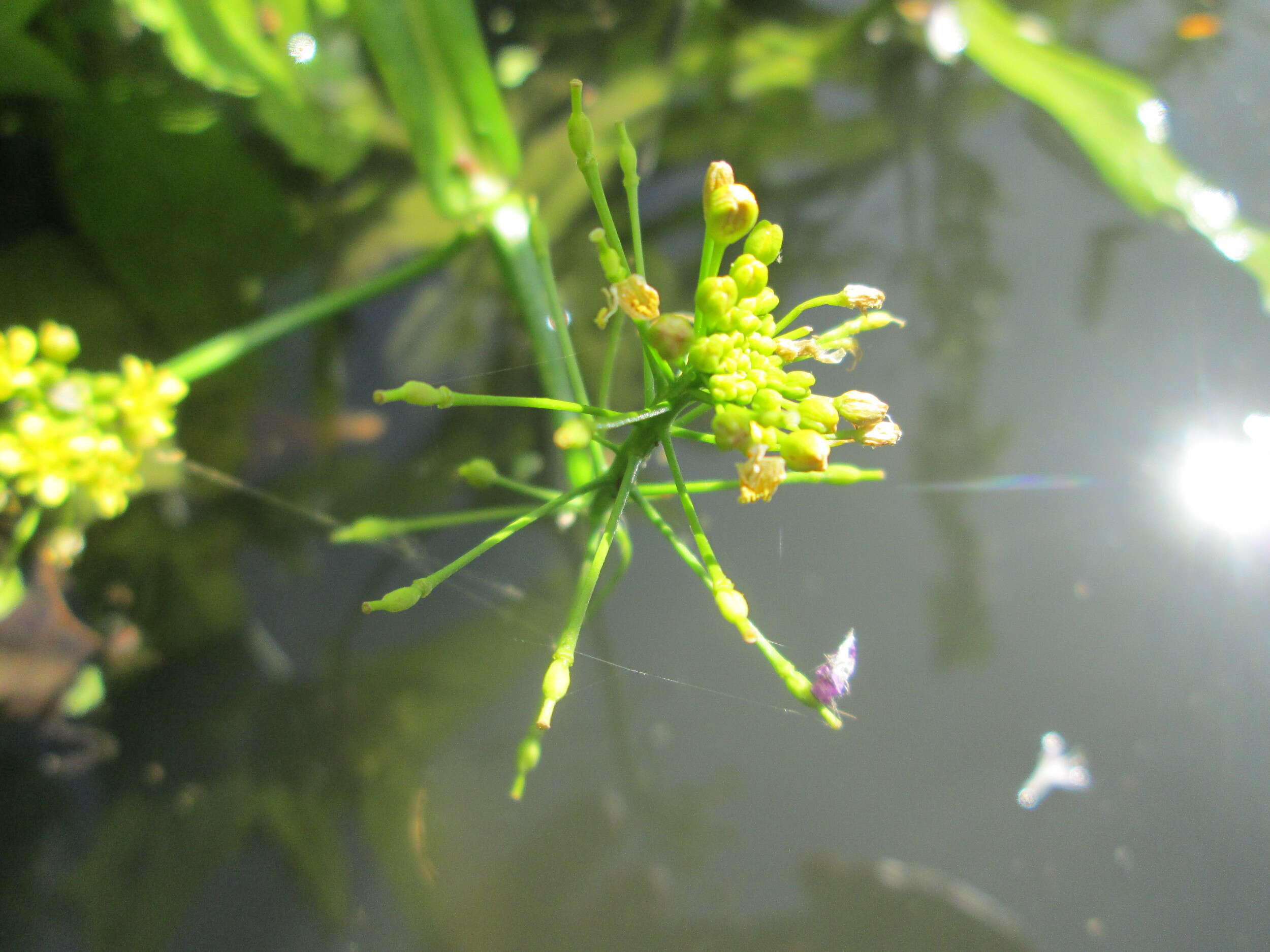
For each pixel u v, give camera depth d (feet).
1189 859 0.38
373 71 0.49
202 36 0.41
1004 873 0.38
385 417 0.45
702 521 0.44
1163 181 0.50
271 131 0.45
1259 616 0.42
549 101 0.51
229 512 0.43
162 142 0.44
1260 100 0.54
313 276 0.47
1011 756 0.40
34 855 0.37
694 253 0.50
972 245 0.51
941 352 0.48
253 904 0.38
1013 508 0.45
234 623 0.42
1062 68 0.52
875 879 0.38
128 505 0.41
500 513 0.35
